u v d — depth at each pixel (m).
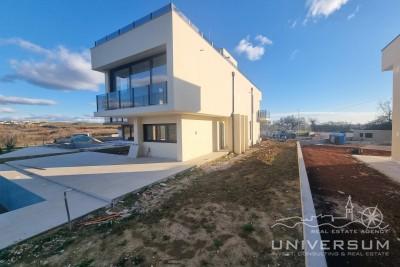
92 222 3.97
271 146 18.72
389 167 8.23
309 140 30.33
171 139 10.87
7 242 3.25
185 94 9.01
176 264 2.60
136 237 3.33
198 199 5.02
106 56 10.67
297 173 7.47
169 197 5.25
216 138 14.31
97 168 8.77
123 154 13.52
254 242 3.05
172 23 8.08
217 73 12.31
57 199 5.25
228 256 2.73
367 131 31.12
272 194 5.21
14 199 6.91
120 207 4.74
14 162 10.85
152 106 9.00
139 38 9.09
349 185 5.83
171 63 8.20
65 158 11.75
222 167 9.05
